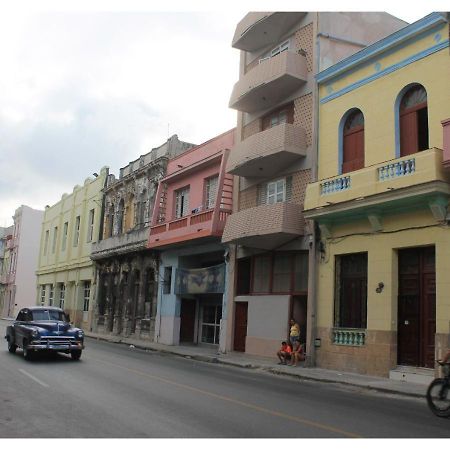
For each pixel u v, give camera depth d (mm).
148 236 29969
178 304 27656
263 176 22156
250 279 21984
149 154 33469
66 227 48250
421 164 14266
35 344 16797
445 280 13953
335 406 10227
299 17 21328
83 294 42156
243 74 24719
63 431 7406
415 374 14234
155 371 15031
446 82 14820
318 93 19750
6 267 65438
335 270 17781
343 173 17891
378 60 17203
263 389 12383
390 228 15805
